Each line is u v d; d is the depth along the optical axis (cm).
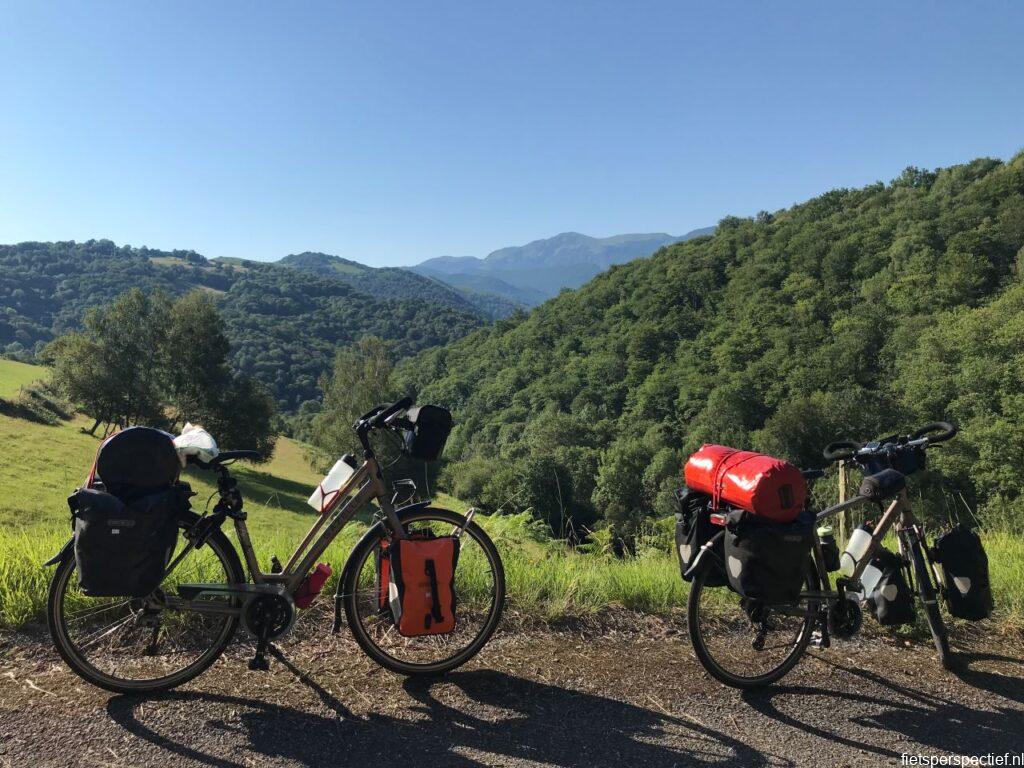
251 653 287
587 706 261
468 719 246
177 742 220
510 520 504
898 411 4597
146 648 271
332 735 230
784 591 270
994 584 422
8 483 2423
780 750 237
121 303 4584
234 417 4728
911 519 333
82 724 227
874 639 346
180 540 264
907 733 252
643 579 393
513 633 329
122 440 235
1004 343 3909
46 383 5212
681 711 262
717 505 285
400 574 267
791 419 4881
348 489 281
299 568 275
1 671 257
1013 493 3025
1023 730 257
